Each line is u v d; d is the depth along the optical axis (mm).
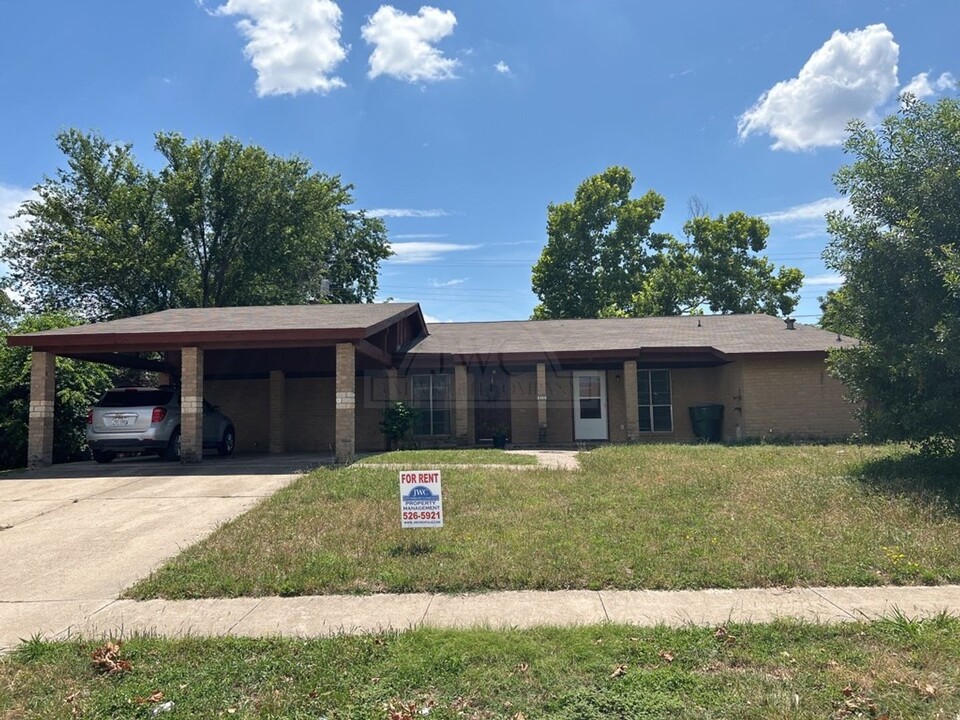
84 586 6945
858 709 4059
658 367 20406
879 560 6902
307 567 7055
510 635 5227
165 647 5203
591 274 41812
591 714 4098
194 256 34531
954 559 6883
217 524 9109
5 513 10250
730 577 6551
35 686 4641
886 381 10758
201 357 15102
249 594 6543
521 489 10375
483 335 21156
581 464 12992
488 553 7281
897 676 4438
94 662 4957
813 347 17812
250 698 4453
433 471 7922
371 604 6191
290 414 19969
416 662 4777
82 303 33625
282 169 35125
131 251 32219
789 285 40531
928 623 5297
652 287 39375
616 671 4609
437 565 7016
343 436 14344
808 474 10648
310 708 4273
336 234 40812
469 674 4613
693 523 8289
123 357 18172
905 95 10875
